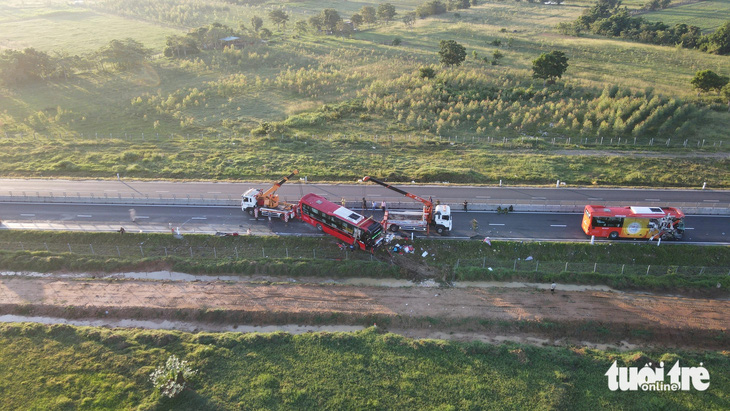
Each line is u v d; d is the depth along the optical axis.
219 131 85.25
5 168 68.31
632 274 44.22
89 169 68.12
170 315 39.59
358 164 69.19
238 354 34.97
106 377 32.81
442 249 47.97
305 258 46.84
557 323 38.16
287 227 52.09
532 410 30.36
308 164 69.25
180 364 32.06
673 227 47.41
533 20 175.88
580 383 32.56
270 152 74.25
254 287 43.00
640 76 107.12
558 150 74.38
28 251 47.88
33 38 162.12
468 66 115.12
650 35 136.75
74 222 53.03
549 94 94.50
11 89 107.12
